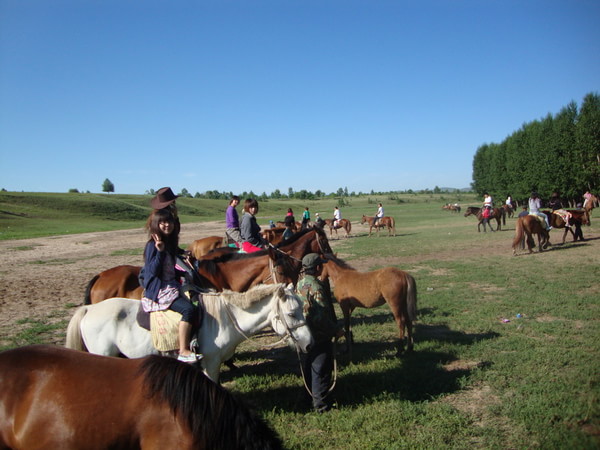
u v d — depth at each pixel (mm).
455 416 4387
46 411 2520
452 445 3908
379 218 29828
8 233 34625
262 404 4957
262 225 43312
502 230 27578
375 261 16484
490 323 7727
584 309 8328
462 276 12336
